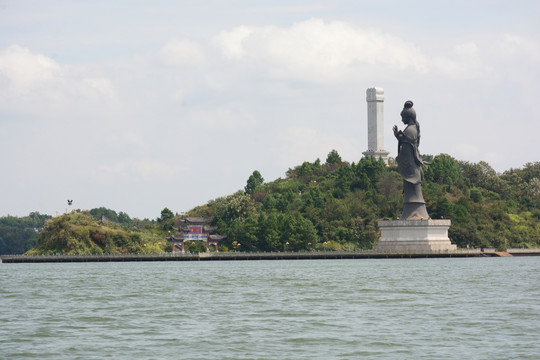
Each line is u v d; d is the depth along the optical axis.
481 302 118.94
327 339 85.81
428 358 75.31
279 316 105.00
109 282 177.88
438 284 155.75
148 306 119.88
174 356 77.56
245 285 161.38
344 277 182.38
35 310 115.62
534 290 138.62
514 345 81.06
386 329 92.31
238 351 79.69
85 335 90.00
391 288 147.38
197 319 102.81
